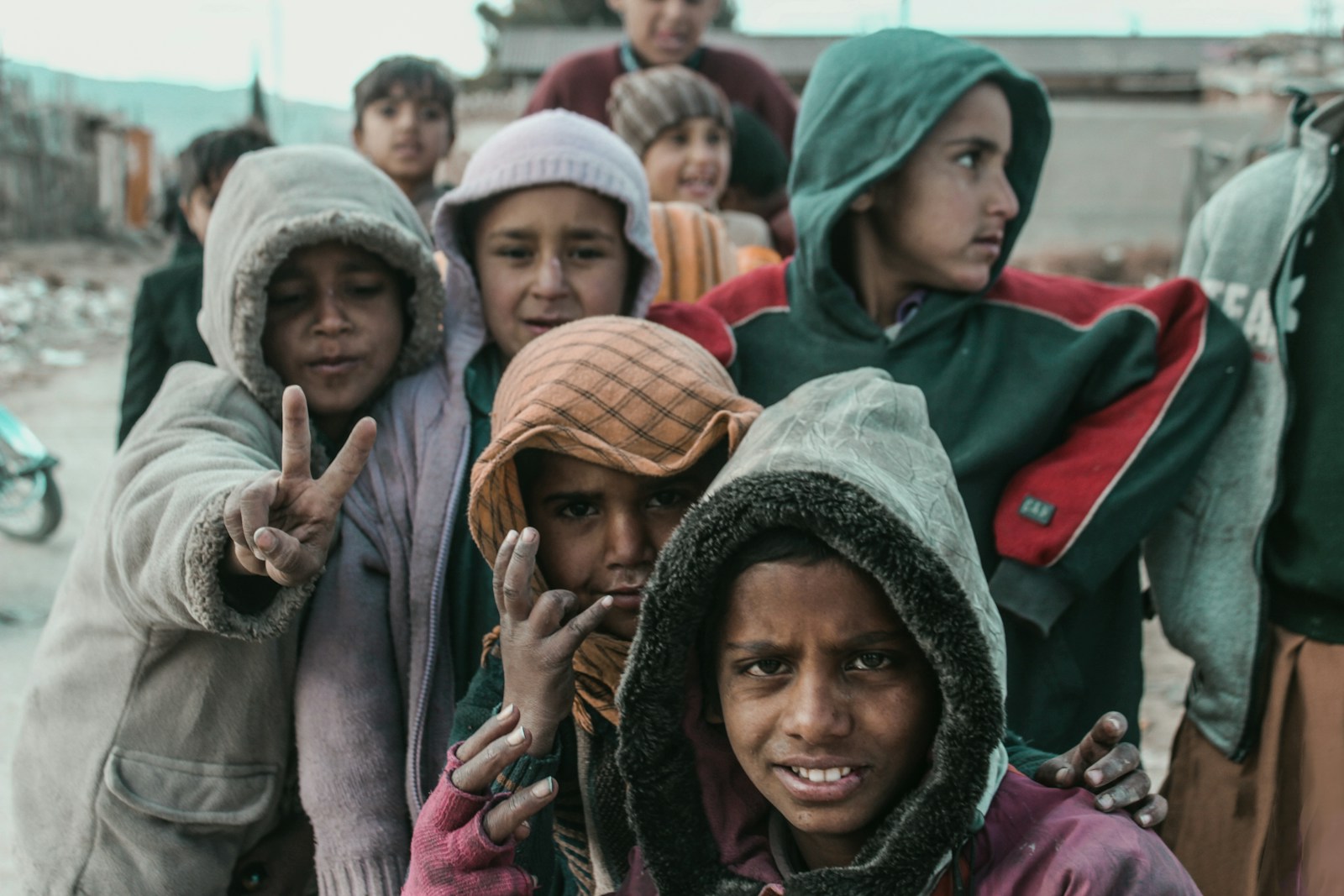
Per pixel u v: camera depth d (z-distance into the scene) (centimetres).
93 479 745
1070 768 141
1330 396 217
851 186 218
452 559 187
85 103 2658
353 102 461
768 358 228
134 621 175
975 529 210
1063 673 210
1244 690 223
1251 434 221
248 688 178
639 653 136
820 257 220
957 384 216
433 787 175
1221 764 231
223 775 179
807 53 2767
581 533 165
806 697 128
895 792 132
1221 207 237
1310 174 219
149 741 178
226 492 152
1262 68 2533
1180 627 229
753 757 133
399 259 192
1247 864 227
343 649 176
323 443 194
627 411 161
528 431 157
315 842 185
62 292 1641
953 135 217
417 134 443
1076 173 2105
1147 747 391
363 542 182
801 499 125
